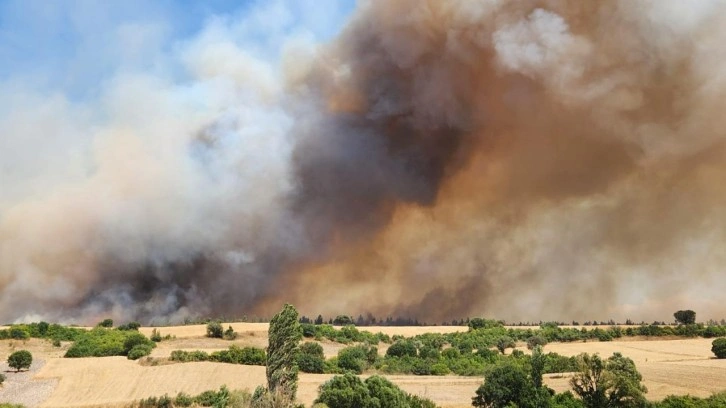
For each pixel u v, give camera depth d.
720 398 35.69
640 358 64.06
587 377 36.69
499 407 37.25
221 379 50.72
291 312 33.47
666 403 35.72
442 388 47.19
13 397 45.88
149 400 43.09
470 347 72.06
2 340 70.62
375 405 31.75
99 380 51.06
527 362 49.34
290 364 32.72
